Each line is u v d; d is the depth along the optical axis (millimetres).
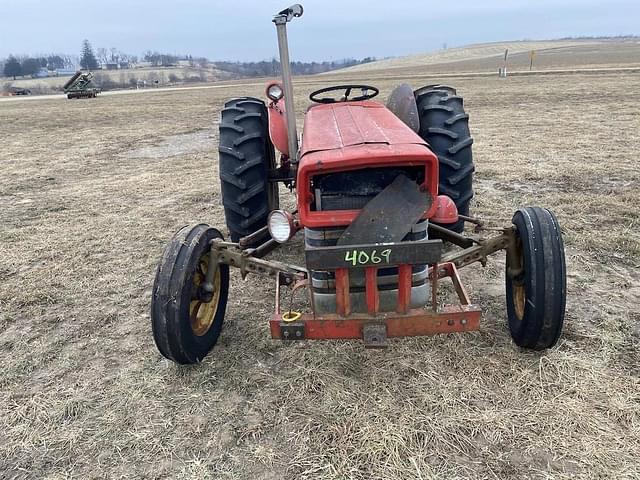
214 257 3207
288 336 2797
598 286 3869
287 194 7016
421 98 4535
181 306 2912
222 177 4266
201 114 19828
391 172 2756
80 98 41062
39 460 2576
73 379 3199
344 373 3045
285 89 3230
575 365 2957
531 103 15977
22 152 12195
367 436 2539
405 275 2686
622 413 2592
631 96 16250
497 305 3695
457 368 3006
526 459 2377
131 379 3152
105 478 2445
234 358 3275
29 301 4223
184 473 2438
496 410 2666
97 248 5328
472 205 5855
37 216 6586
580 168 7258
